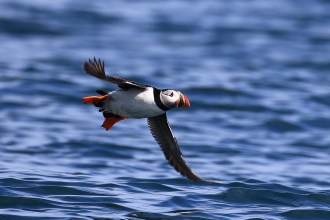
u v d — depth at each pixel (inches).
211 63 850.8
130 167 455.2
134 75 763.4
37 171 425.4
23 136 526.0
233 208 371.6
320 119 631.2
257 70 822.5
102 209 353.4
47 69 777.6
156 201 373.4
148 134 560.4
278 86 748.6
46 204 355.9
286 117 633.6
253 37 1002.7
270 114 644.1
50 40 944.3
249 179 433.1
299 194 401.7
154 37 987.3
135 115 289.9
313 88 745.0
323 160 502.3
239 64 850.8
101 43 936.3
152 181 415.8
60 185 391.5
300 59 882.8
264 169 466.6
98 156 485.1
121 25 1050.1
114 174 432.5
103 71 270.1
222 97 695.7
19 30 982.4
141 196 382.0
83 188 388.8
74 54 867.4
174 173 441.4
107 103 288.7
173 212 355.6
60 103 653.3
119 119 297.9
